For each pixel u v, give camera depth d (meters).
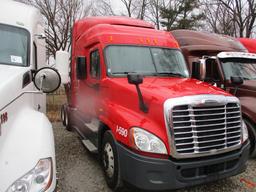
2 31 4.86
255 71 8.11
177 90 4.69
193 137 4.37
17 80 3.73
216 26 24.91
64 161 6.45
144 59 6.00
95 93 6.13
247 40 10.64
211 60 8.11
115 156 4.78
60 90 17.88
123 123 4.64
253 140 6.81
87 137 6.59
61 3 23.28
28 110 3.91
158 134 4.31
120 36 6.09
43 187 3.00
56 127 9.84
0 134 3.18
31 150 3.19
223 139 4.66
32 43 4.97
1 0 5.43
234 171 4.85
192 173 4.40
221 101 4.62
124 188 4.96
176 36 9.81
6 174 2.96
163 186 4.23
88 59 6.62
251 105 6.84
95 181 5.44
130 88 4.92
